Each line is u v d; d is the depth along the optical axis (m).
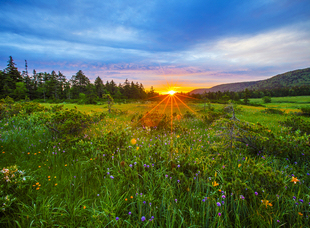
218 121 4.25
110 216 1.99
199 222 2.00
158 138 5.43
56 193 2.57
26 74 90.56
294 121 6.75
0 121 8.23
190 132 6.79
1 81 64.69
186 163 3.24
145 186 2.62
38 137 5.48
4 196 2.20
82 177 3.00
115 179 2.96
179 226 1.85
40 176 2.99
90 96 50.59
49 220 1.98
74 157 3.94
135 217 2.14
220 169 3.06
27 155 4.03
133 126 7.86
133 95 91.69
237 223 1.92
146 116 8.48
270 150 4.07
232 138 4.20
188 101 48.47
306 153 3.61
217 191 2.44
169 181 2.79
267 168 2.69
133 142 4.84
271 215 2.04
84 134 5.64
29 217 2.04
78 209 2.17
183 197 2.43
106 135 4.53
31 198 2.37
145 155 3.78
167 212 2.01
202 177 2.79
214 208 2.15
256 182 2.56
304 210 2.12
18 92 61.84
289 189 2.59
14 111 9.87
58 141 4.53
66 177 2.97
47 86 75.25
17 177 2.56
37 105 11.17
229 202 2.32
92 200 2.44
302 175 2.99
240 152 4.12
